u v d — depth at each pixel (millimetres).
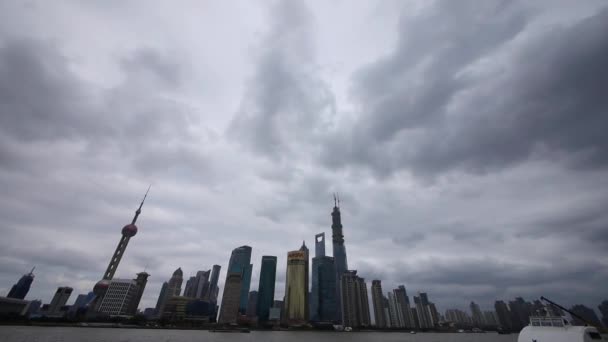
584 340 62250
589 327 64938
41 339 151625
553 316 69750
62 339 156875
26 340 144250
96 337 183750
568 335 65000
